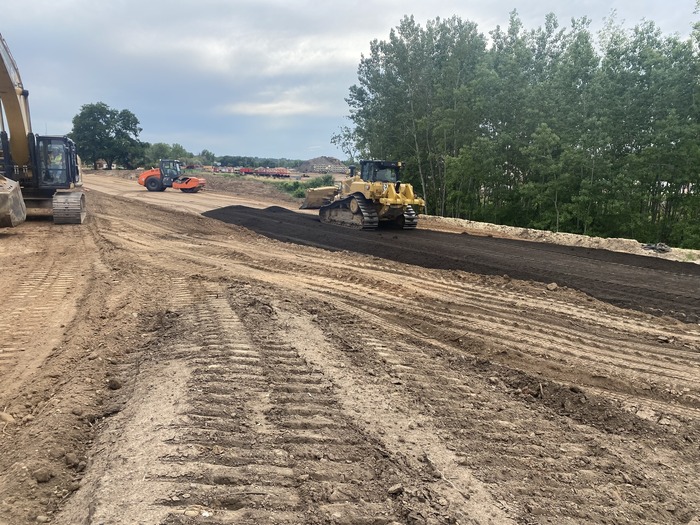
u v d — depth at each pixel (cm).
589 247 1547
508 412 425
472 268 1115
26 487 284
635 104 1795
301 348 536
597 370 538
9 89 1453
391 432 368
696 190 1761
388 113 2641
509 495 301
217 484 285
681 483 336
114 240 1337
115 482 280
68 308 700
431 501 286
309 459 322
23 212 1454
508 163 2275
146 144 7956
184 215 2125
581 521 283
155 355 511
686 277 1056
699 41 1700
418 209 2764
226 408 384
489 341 620
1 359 510
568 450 369
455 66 2388
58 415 370
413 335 635
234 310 674
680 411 451
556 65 2122
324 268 1068
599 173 1862
